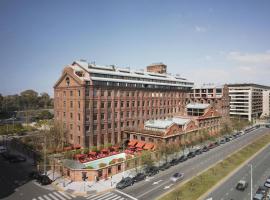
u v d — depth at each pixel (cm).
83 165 5031
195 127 8744
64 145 7088
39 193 4250
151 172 5241
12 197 4059
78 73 7188
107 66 8388
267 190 4288
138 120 8512
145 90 8806
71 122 7238
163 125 7431
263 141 9269
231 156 6819
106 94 7312
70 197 4088
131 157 5975
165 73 12256
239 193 4206
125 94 7962
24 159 6322
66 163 5188
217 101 11325
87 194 4212
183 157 6456
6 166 5894
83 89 6719
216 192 4244
